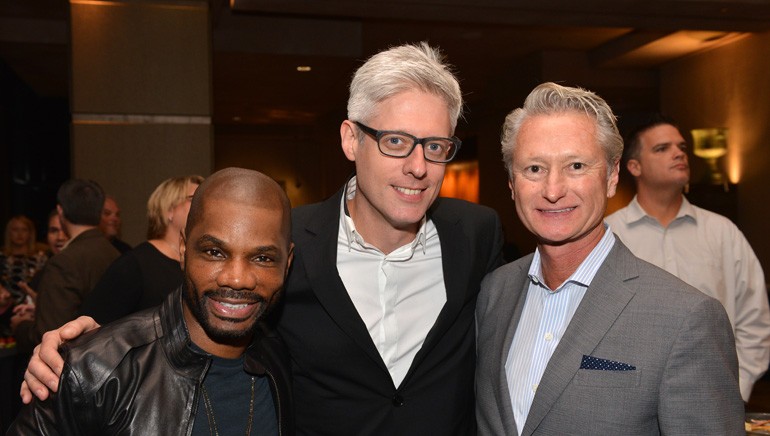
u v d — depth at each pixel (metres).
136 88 5.84
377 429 1.71
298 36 8.59
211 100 5.97
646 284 1.49
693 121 9.38
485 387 1.73
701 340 1.37
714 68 8.92
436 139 1.61
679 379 1.37
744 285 2.90
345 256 1.81
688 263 2.94
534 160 1.54
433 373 1.79
